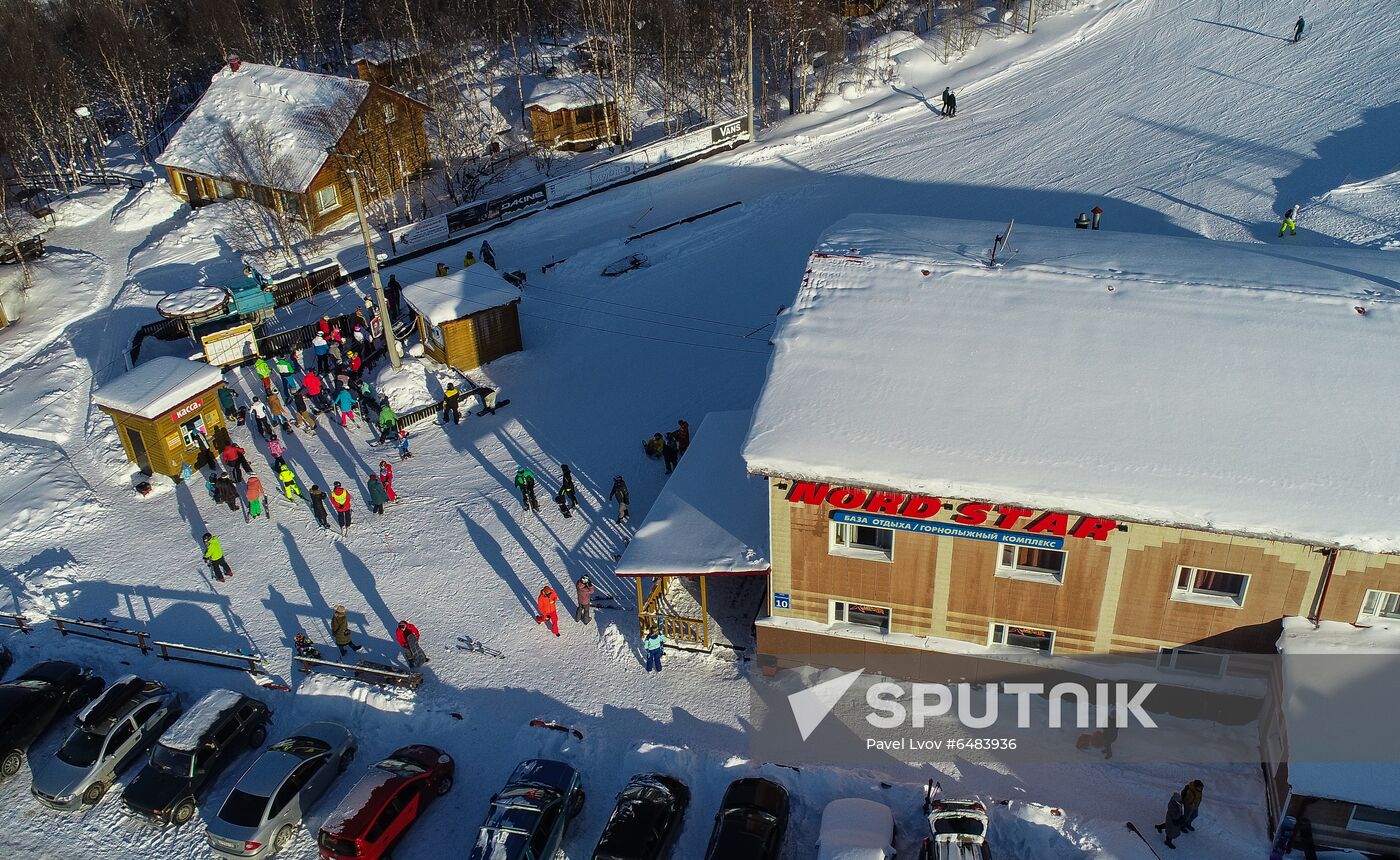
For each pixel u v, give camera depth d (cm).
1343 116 5094
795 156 6081
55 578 3019
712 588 2808
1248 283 2445
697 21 7775
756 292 4456
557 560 2964
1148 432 2098
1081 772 2177
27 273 5403
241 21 8900
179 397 3394
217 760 2317
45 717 2475
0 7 8850
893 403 2239
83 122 7600
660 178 6038
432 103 7169
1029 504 2020
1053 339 2334
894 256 2698
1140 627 2172
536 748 2339
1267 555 1989
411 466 3466
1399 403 2072
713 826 2100
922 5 8456
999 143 5741
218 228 5766
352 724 2455
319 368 4000
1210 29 6675
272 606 2867
